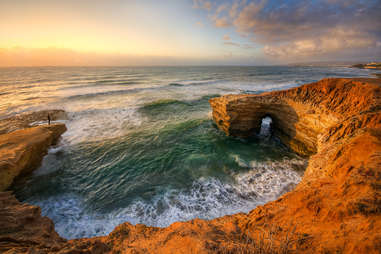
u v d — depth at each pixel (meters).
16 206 5.84
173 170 10.82
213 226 4.41
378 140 4.21
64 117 20.17
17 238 4.60
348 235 2.46
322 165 5.93
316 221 3.23
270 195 8.48
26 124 18.03
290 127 12.95
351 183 3.38
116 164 11.51
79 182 9.82
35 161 11.08
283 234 3.23
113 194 8.91
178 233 4.16
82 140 14.70
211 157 12.15
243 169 10.69
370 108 7.50
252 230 3.86
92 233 6.79
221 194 8.66
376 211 2.56
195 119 20.23
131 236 4.66
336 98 10.45
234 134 15.22
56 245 4.28
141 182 9.80
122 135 15.83
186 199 8.42
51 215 7.61
